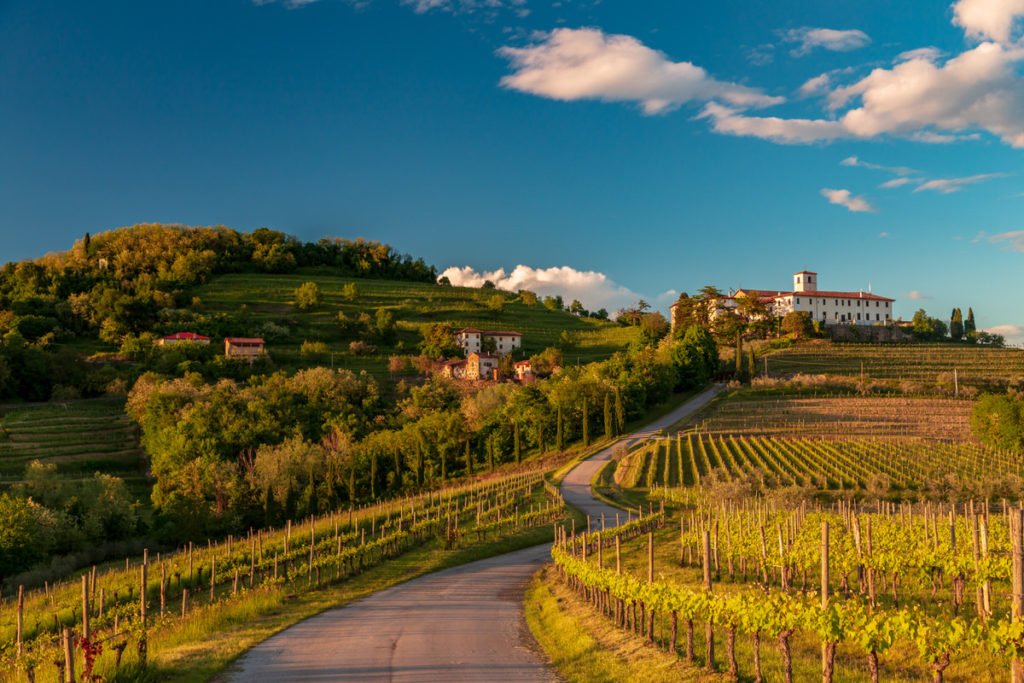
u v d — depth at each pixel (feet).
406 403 431.84
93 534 203.82
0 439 342.03
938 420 376.68
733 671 53.16
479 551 149.79
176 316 643.04
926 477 254.88
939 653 43.80
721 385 497.46
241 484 278.67
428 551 147.84
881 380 479.41
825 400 427.74
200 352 535.60
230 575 127.85
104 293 632.79
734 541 109.50
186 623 79.30
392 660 62.39
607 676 57.21
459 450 359.46
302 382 431.84
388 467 340.39
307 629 78.33
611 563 120.67
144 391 389.19
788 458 294.05
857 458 291.38
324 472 311.27
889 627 44.93
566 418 362.53
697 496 221.66
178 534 210.59
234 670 59.77
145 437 346.13
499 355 625.41
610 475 283.18
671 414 412.16
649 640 65.87
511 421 363.97
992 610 71.10
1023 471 268.21
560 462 323.37
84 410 411.54
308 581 113.91
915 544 95.20
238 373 514.27
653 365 437.99
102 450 343.67
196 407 336.70
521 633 75.72
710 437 334.65
